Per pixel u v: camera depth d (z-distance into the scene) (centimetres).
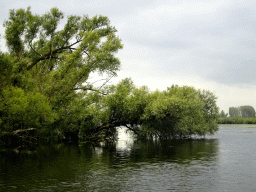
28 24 4009
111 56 4016
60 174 1767
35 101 3203
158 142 4181
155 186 1462
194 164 2127
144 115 4306
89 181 1576
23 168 1978
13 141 3481
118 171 1862
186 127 4494
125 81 4600
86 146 3684
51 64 4344
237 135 5288
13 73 3375
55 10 4191
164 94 5047
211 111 5128
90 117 4241
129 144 3925
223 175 1725
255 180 1593
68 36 4509
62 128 4338
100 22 4553
